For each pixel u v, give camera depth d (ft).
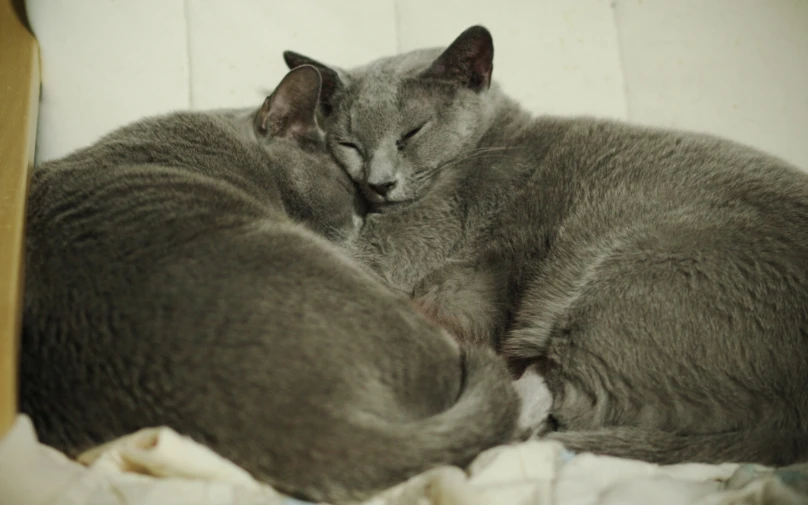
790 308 2.04
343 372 1.88
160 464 1.82
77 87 2.61
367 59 2.74
